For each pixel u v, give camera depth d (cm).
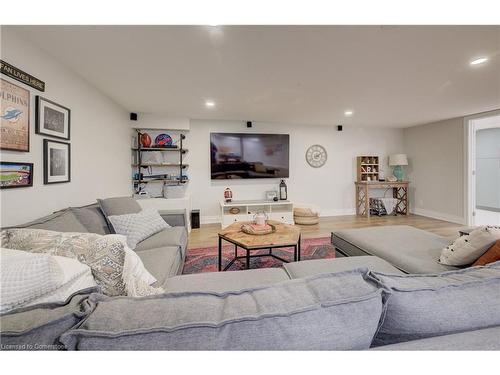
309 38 168
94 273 95
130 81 245
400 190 524
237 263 249
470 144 402
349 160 511
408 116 410
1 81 144
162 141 411
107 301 53
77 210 175
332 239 242
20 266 72
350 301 51
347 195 514
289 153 477
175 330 45
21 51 159
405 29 157
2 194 145
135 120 378
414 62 206
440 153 452
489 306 57
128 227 194
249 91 279
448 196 440
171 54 191
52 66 190
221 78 240
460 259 140
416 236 209
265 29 157
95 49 181
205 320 47
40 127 174
